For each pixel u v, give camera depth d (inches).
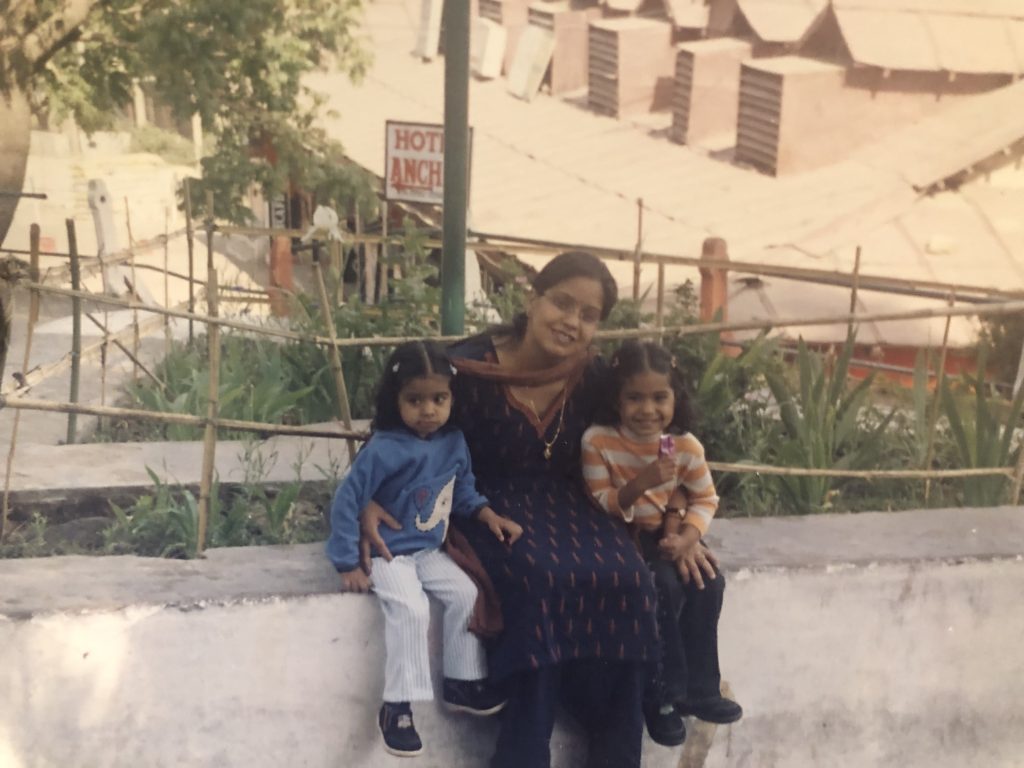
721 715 129.7
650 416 123.3
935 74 430.9
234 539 157.0
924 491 185.3
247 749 127.7
